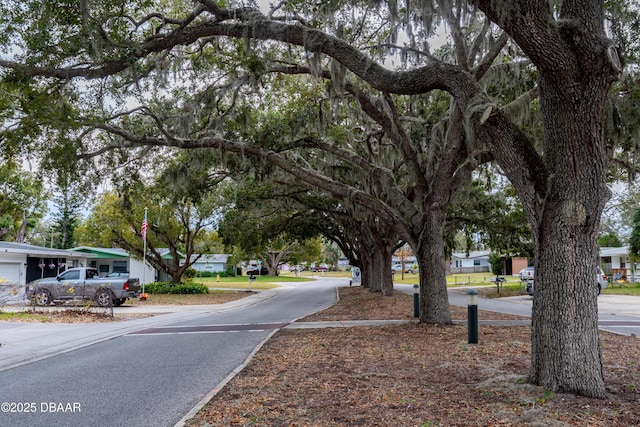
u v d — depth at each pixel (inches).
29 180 1334.9
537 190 247.8
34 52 366.3
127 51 381.7
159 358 366.3
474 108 272.7
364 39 492.4
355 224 982.4
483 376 268.4
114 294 857.5
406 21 354.6
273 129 542.3
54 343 452.8
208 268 2994.6
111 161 564.4
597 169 230.8
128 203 609.3
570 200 231.6
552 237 236.8
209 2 370.3
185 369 323.0
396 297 888.3
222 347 408.2
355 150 674.8
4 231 1576.0
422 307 494.9
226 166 596.1
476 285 1578.5
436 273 488.1
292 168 521.7
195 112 538.9
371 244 1130.0
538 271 243.9
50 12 348.2
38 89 401.7
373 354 341.1
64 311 711.1
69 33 365.4
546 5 223.5
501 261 1923.0
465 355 328.2
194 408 225.9
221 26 385.1
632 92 415.8
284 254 2837.1
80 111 442.6
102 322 630.5
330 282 2194.9
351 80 521.7
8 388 282.0
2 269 981.8
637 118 412.2
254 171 605.0
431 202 482.6
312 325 529.7
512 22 226.4
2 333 522.9
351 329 478.6
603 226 1775.3
